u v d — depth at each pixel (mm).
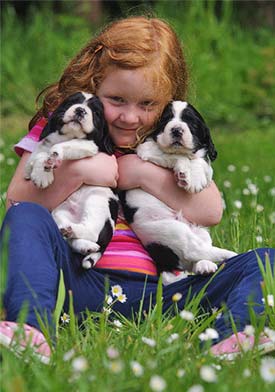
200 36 25359
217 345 5836
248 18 27531
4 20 26906
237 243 8812
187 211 7332
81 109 6984
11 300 5898
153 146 7340
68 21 25766
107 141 7242
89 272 6867
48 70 24000
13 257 6086
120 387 4891
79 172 7059
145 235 7188
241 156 17281
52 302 6008
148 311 6750
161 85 7297
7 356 5227
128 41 7398
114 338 6098
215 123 23234
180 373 5070
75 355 5445
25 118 22609
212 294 6773
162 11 25969
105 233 6953
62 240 6613
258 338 5707
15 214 6383
